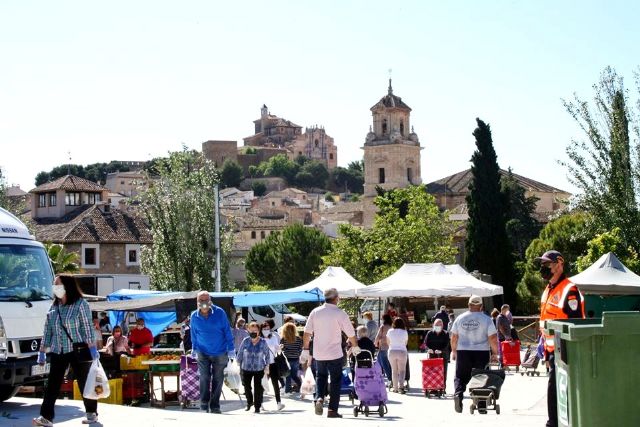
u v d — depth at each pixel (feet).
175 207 215.72
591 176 121.39
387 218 236.63
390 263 231.30
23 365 52.90
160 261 216.74
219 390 56.70
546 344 37.17
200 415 50.85
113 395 69.26
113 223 273.95
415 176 483.92
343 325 55.21
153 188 218.59
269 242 315.78
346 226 235.40
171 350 82.53
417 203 240.73
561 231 229.04
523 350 136.87
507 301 223.51
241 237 458.09
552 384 36.83
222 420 48.29
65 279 45.39
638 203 120.26
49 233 269.85
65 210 296.10
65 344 45.06
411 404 70.13
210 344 56.34
